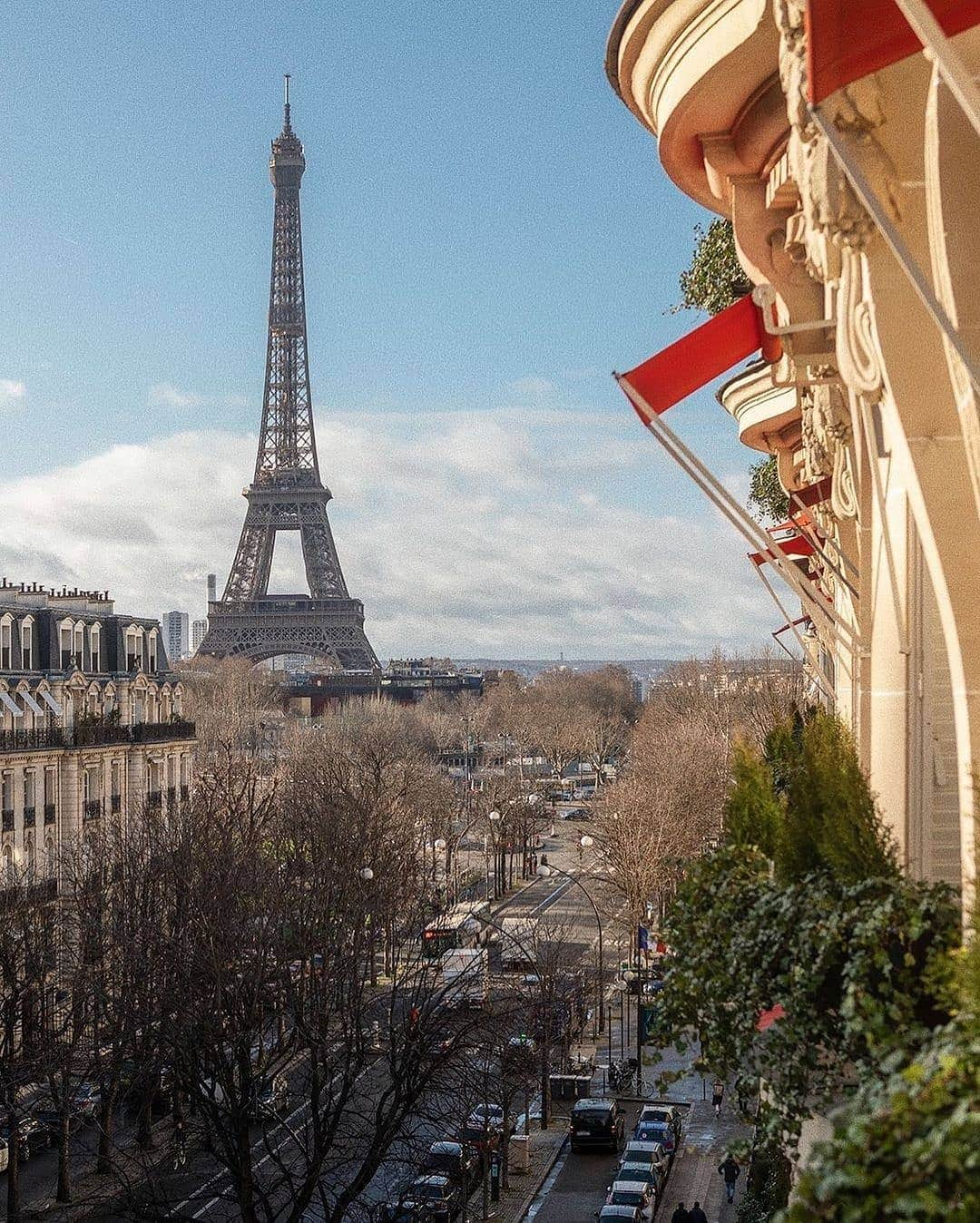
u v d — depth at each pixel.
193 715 196.88
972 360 9.45
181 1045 42.03
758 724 106.56
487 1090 49.47
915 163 11.72
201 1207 52.41
